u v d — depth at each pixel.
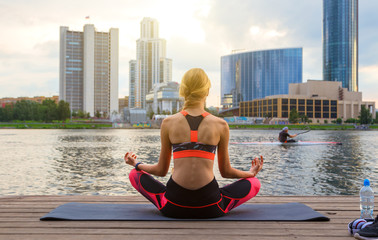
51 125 111.94
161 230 2.67
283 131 32.66
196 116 2.69
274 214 3.19
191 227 2.74
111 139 45.41
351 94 166.88
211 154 2.69
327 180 12.54
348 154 23.11
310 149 27.38
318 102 150.12
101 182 12.18
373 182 12.11
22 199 4.19
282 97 144.75
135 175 3.09
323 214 3.46
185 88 2.74
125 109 136.50
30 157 21.42
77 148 29.31
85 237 2.51
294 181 12.31
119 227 2.75
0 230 2.70
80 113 165.88
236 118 134.12
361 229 2.49
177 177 2.74
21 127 107.00
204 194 2.75
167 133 2.74
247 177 3.09
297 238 2.54
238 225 2.84
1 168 16.08
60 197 4.35
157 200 3.00
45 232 2.64
